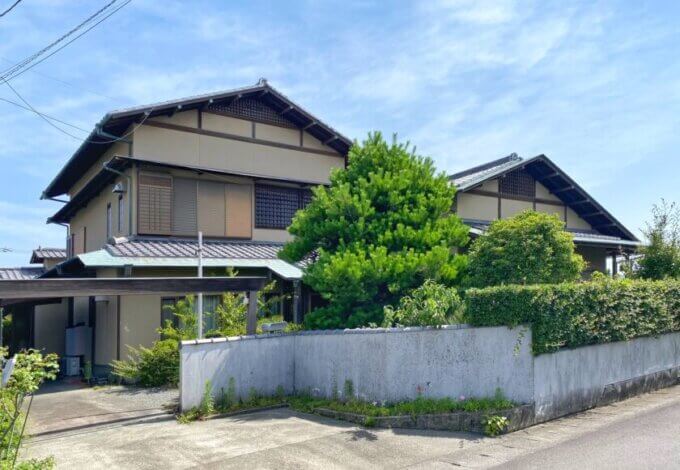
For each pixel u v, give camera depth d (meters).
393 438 6.67
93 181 14.04
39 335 14.69
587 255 16.73
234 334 10.66
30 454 6.03
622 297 8.78
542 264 9.27
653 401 8.55
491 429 6.77
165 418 7.79
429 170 9.82
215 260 12.02
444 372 7.50
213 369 8.22
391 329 7.67
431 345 7.55
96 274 12.59
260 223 14.82
